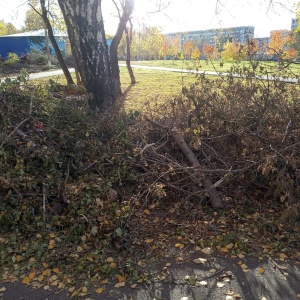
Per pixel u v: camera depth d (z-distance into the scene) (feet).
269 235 13.00
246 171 15.56
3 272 11.06
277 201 15.43
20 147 15.21
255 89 16.81
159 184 14.90
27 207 13.42
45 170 14.90
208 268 11.11
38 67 91.71
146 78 63.57
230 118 16.93
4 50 120.37
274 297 9.76
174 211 14.57
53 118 16.98
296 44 21.24
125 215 12.51
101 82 23.85
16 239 12.65
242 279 10.56
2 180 13.57
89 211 12.91
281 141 15.66
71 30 23.50
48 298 9.88
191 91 18.07
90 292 10.05
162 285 10.32
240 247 12.09
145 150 15.89
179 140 16.52
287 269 11.07
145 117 17.40
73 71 81.82
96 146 16.07
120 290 10.13
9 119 16.34
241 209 14.89
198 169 14.70
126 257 11.62
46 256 11.64
